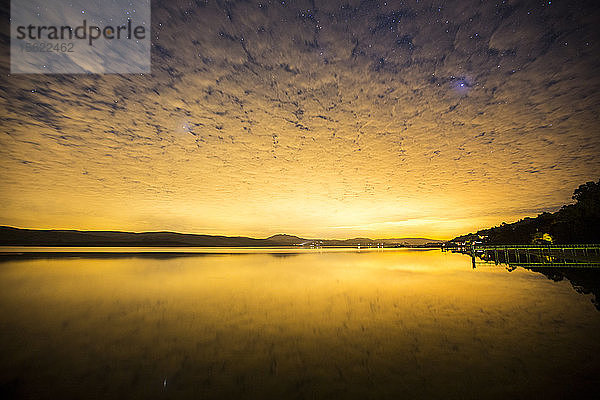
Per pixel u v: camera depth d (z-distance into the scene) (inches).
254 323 387.5
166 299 549.3
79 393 209.0
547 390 209.3
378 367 251.0
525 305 474.3
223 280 815.7
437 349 289.7
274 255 2438.5
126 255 2023.9
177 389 215.2
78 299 546.0
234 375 237.8
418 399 201.5
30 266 1161.4
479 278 820.6
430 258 1964.8
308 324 382.3
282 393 209.9
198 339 325.4
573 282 715.4
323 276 916.6
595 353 272.2
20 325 376.2
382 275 933.8
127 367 251.8
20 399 200.7
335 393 209.5
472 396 203.9
